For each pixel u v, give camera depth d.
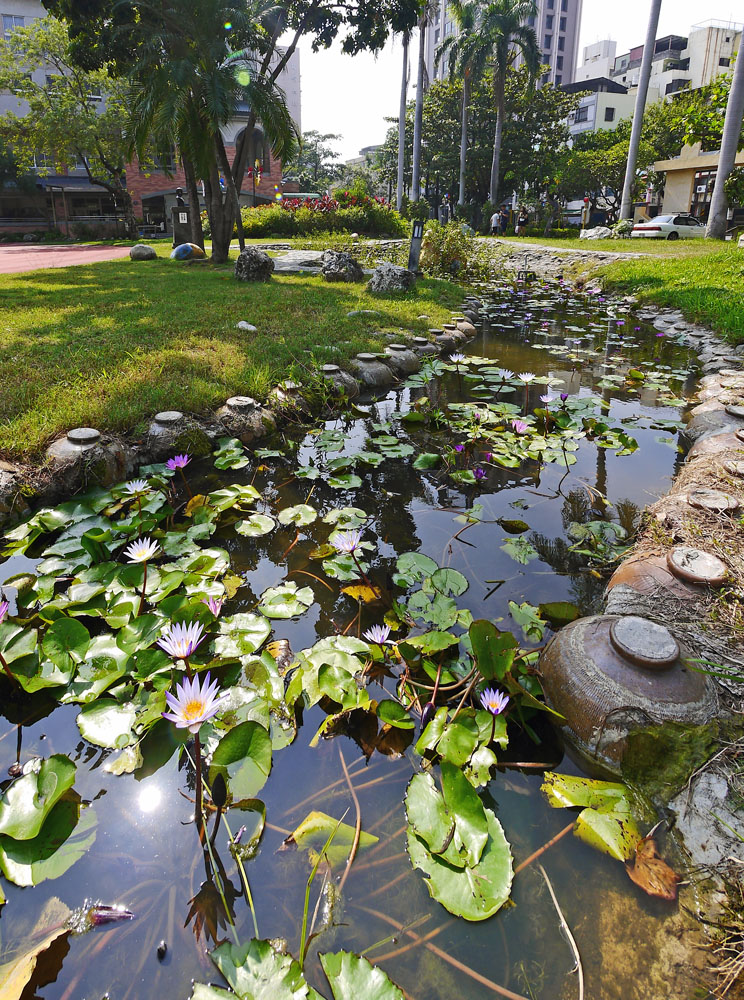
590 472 3.07
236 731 1.39
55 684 1.58
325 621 1.93
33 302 6.01
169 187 28.08
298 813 1.31
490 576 2.18
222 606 1.98
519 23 21.81
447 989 1.00
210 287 7.41
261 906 1.12
